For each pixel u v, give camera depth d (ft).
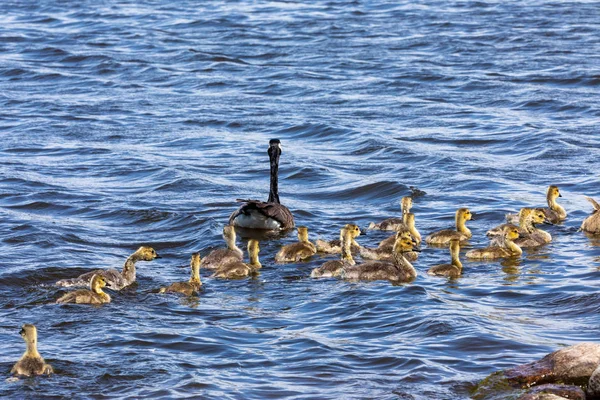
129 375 53.98
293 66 173.17
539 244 80.53
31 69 171.94
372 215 92.63
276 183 94.17
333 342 58.75
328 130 128.67
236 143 123.95
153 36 203.10
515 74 159.74
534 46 182.19
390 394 51.31
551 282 69.87
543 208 88.79
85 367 55.01
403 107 142.00
